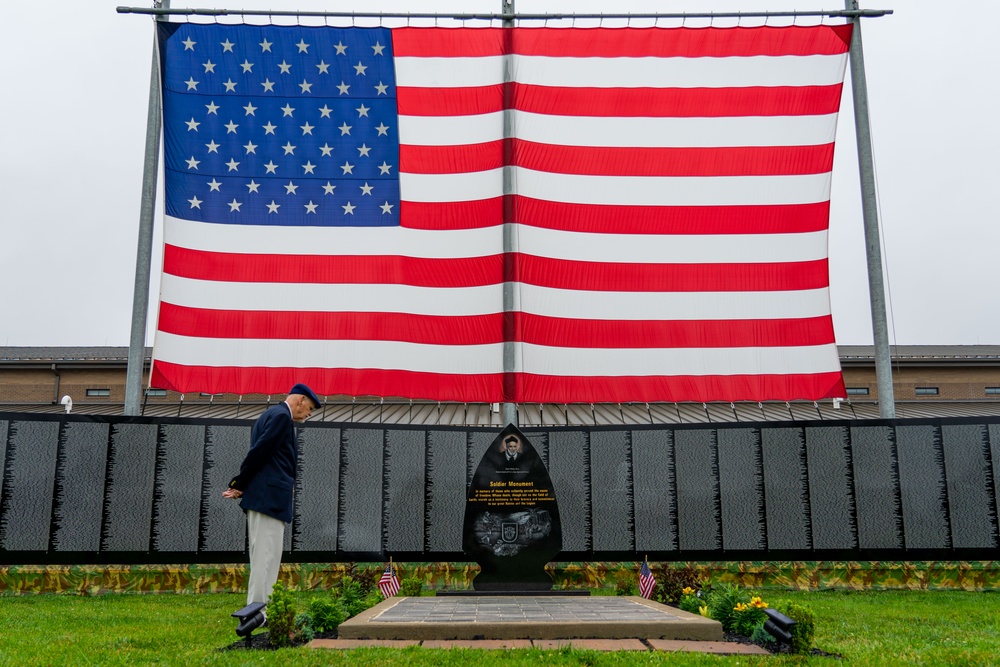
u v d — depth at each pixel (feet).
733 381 45.75
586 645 21.95
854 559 43.21
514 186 46.75
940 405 88.94
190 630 26.81
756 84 47.75
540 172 47.06
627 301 46.29
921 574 42.75
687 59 47.98
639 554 44.24
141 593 40.78
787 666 19.56
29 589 40.09
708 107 47.73
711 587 34.71
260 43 47.55
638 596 33.96
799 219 46.96
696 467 44.83
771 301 46.44
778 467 44.45
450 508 44.45
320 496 43.80
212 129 46.85
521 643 22.30
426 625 23.09
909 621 30.58
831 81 47.73
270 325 45.52
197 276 45.52
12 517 40.32
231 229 46.19
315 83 47.52
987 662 20.88
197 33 47.29
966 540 42.80
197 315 45.19
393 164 47.14
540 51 47.93
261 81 47.34
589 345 45.88
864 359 99.40
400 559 43.70
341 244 46.42
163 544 41.73
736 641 23.18
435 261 46.42
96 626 28.12
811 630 21.45
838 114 47.57
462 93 47.52
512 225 46.47
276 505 26.35
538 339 45.78
